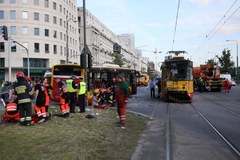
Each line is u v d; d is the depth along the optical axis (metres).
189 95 25.66
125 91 12.88
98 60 106.38
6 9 68.06
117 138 10.28
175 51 28.28
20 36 68.56
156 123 14.29
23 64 69.25
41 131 10.60
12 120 12.70
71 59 85.25
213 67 46.22
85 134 10.46
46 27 71.75
